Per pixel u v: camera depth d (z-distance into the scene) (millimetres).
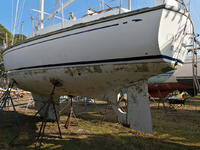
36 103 4980
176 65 2213
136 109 2748
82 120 5160
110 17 2227
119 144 3072
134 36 2051
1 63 14219
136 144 3121
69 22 3381
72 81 2969
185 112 6887
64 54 2752
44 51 3027
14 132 3574
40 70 3234
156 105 8844
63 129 4008
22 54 3520
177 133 3932
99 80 2701
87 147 2877
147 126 2637
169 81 8664
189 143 3270
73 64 2709
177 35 2117
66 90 3412
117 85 2727
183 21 2141
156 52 1970
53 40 2857
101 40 2309
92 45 2404
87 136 3510
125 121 2887
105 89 2898
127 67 2281
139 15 2020
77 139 3279
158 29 1896
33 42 3213
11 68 4105
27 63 3455
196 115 6219
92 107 8211
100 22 2322
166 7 1877
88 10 3410
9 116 5277
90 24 2410
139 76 2430
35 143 2809
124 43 2137
